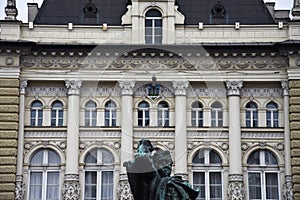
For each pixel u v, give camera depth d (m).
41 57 57.69
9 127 56.47
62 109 57.94
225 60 57.81
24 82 57.47
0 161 55.84
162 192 15.46
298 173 56.47
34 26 57.88
